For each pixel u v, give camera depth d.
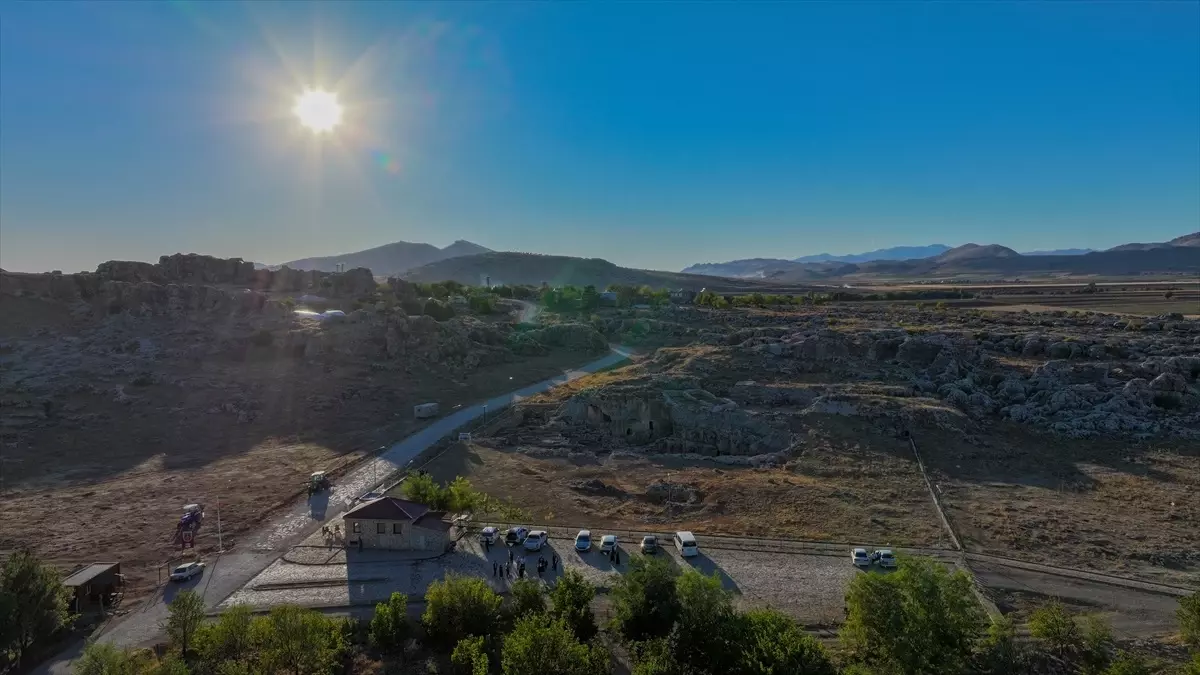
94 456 77.50
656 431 85.00
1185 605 36.97
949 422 74.50
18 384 95.81
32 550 52.41
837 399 80.50
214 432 87.31
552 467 72.44
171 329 122.38
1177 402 78.00
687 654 34.28
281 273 170.88
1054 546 49.38
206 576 48.16
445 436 84.88
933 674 32.53
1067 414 76.88
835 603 42.72
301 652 33.25
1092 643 35.31
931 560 38.84
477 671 31.20
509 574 47.16
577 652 32.16
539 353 137.62
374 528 52.09
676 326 155.00
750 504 58.84
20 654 37.22
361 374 113.62
